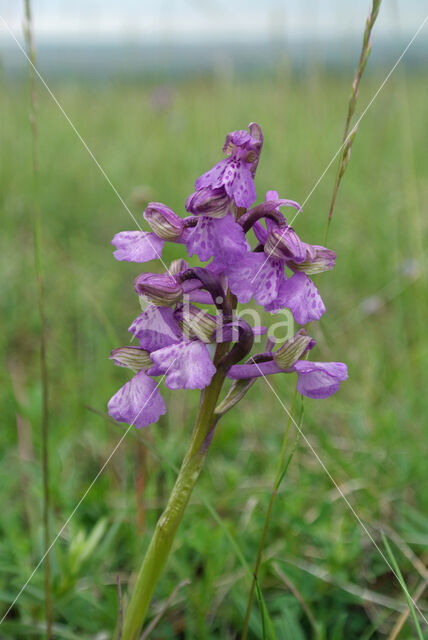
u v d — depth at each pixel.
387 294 0.46
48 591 0.23
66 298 0.45
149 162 0.67
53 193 0.62
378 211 0.57
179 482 0.21
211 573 0.25
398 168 0.65
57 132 0.77
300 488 0.30
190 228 0.21
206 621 0.26
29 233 0.55
